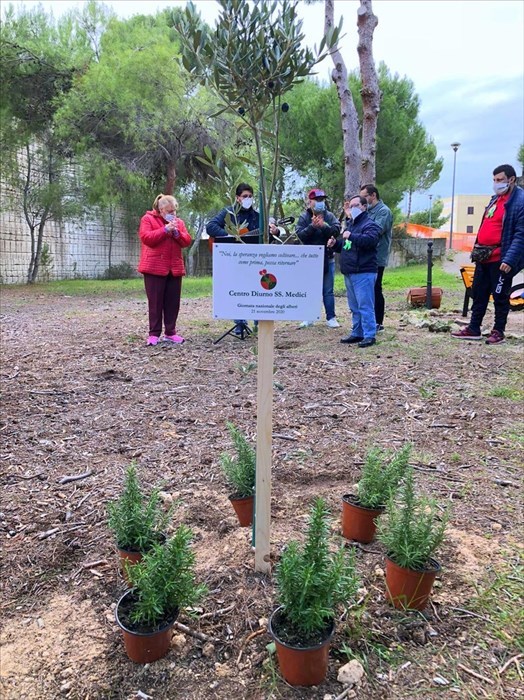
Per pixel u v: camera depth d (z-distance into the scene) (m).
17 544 2.38
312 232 6.86
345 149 9.74
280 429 3.75
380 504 2.33
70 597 2.06
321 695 1.62
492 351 5.91
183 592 1.77
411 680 1.67
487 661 1.73
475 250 6.30
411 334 7.01
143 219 6.25
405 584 1.91
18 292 14.62
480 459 3.23
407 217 40.25
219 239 5.77
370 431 3.70
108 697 1.63
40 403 4.35
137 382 4.96
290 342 6.63
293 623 1.70
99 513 2.64
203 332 7.48
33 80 15.16
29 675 1.71
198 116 13.83
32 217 18.67
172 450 3.41
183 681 1.68
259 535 2.11
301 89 20.41
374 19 8.62
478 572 2.16
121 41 14.73
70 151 16.12
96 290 15.26
